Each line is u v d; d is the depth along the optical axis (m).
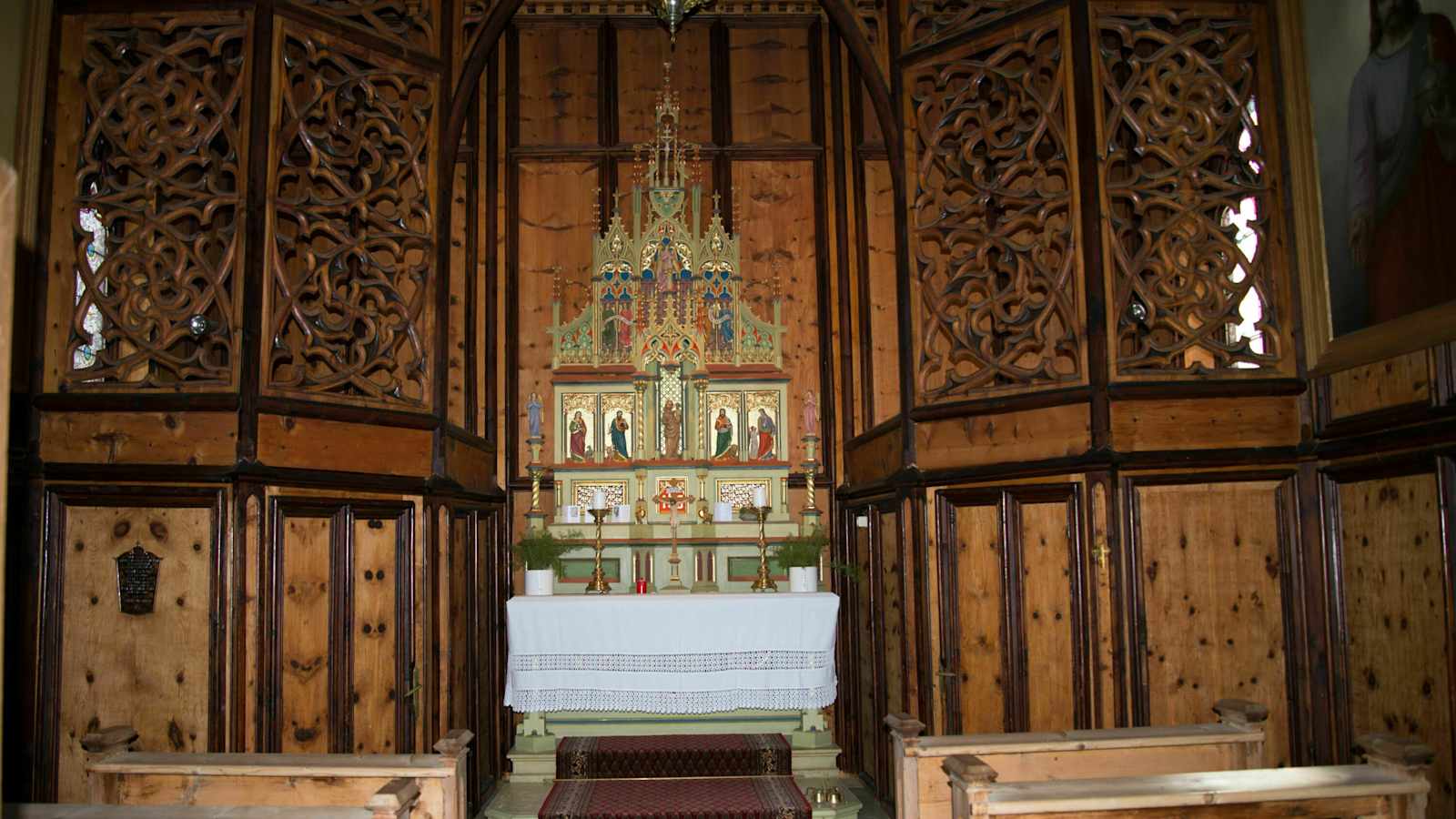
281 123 6.07
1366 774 3.79
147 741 5.53
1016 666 6.27
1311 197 6.03
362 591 6.30
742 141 9.59
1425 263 5.04
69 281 5.93
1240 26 6.36
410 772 4.26
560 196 9.52
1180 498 6.04
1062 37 6.37
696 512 8.77
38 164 5.82
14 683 5.48
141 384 5.77
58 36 5.98
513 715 8.77
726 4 9.65
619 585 8.59
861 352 9.12
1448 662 4.93
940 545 6.77
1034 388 6.37
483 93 9.27
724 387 8.97
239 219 5.85
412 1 7.12
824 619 7.62
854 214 9.36
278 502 5.80
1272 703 5.95
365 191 6.57
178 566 5.62
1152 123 6.33
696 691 7.50
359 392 7.43
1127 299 6.18
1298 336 6.14
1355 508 5.71
